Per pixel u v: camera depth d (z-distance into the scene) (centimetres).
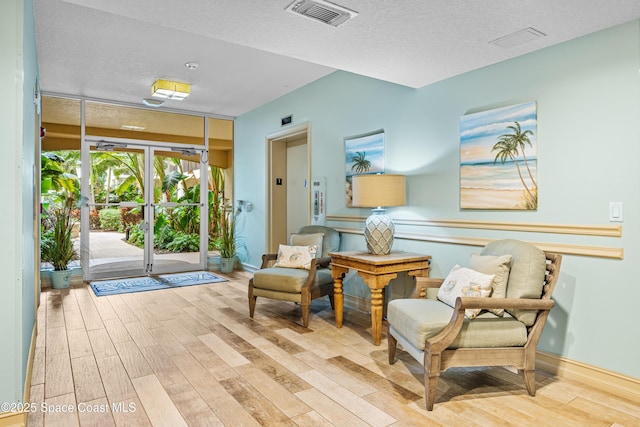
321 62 292
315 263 352
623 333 230
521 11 214
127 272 583
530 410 211
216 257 649
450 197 321
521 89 275
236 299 448
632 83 224
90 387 234
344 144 427
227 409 210
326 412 208
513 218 280
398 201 329
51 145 529
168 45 369
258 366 265
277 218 567
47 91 514
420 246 348
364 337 323
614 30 231
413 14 220
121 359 276
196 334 328
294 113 508
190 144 630
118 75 452
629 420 202
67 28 334
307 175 517
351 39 254
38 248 414
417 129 347
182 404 215
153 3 214
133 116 586
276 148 566
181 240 627
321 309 408
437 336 212
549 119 260
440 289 262
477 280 235
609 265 235
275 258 412
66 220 515
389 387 236
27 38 226
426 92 340
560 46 254
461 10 214
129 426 194
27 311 231
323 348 298
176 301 438
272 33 248
